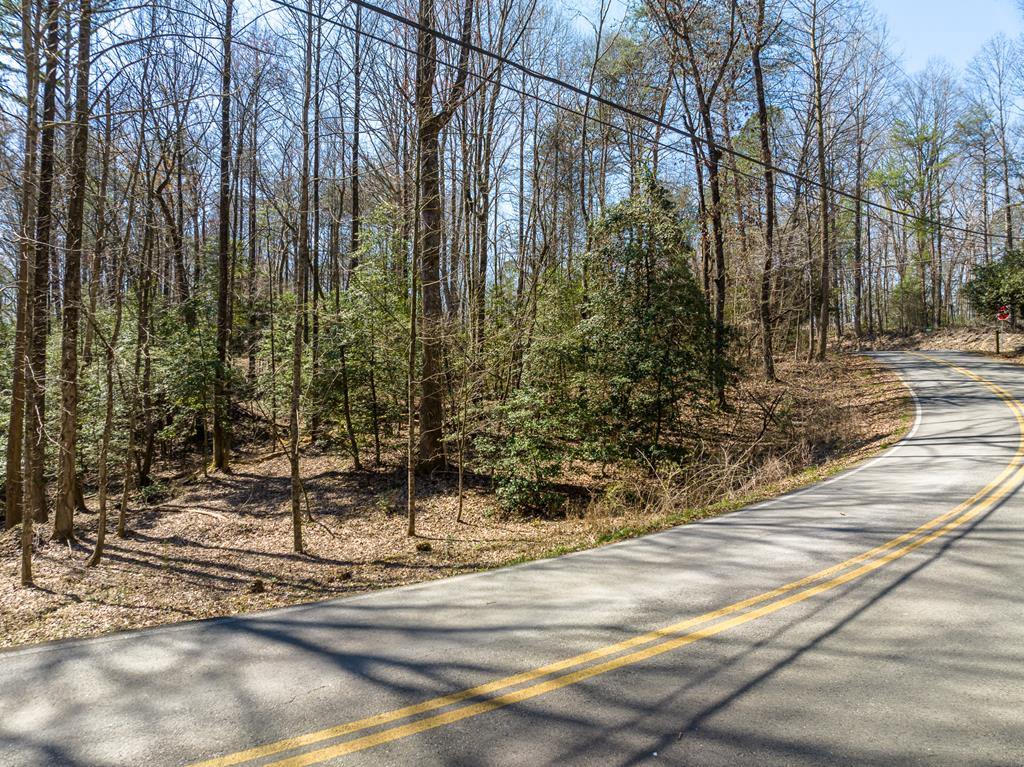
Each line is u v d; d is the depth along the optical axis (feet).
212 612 22.72
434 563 29.01
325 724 12.57
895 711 12.23
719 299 70.59
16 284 32.45
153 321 56.44
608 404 48.42
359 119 51.24
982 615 16.93
